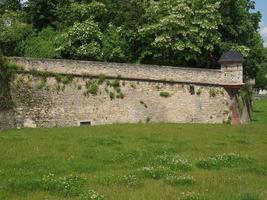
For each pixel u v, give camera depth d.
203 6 55.09
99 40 54.59
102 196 16.55
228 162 22.94
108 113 44.12
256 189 17.95
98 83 43.97
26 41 55.62
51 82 42.28
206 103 47.81
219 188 18.12
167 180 19.14
